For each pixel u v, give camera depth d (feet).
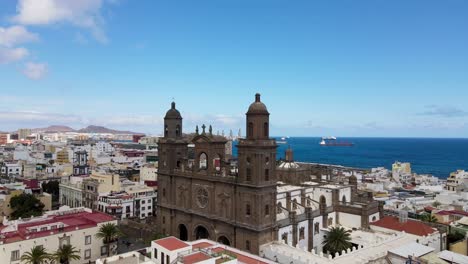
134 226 444.14
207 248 237.86
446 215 410.93
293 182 397.39
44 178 649.20
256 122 287.48
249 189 289.94
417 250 266.57
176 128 366.02
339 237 299.17
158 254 234.79
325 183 405.59
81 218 339.16
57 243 295.07
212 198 320.50
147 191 524.11
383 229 340.59
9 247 269.85
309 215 328.08
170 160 359.66
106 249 326.03
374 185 653.71
